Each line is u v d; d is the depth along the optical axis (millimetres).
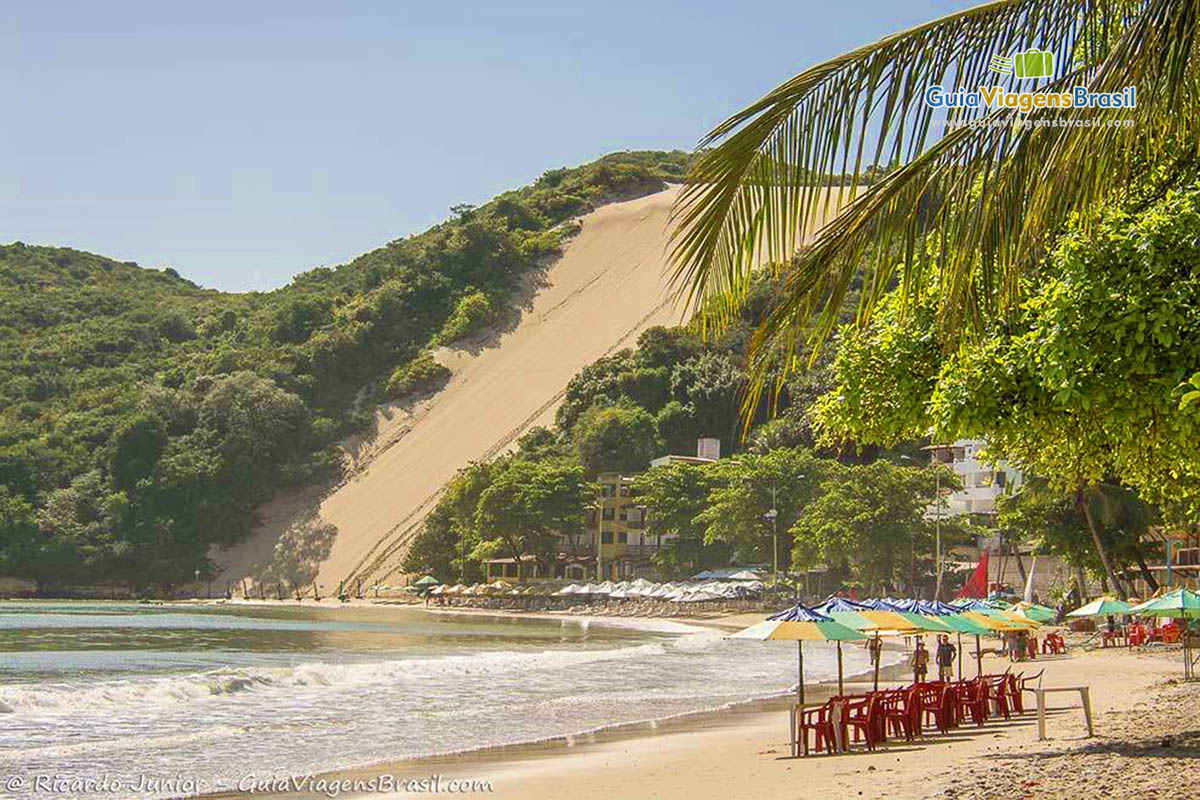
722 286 9148
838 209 9500
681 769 20594
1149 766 15953
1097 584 82062
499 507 137250
